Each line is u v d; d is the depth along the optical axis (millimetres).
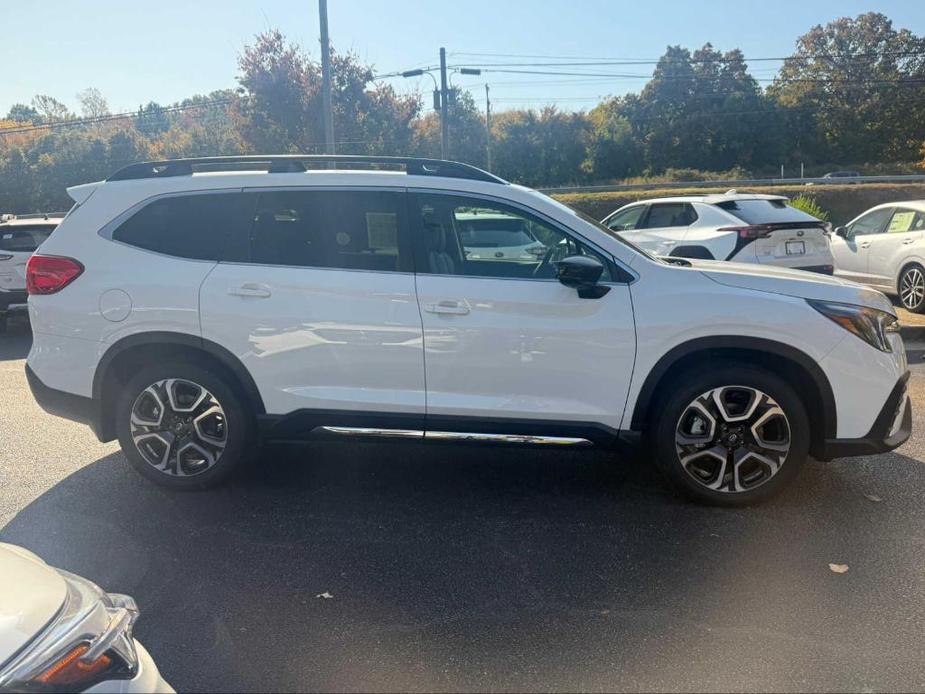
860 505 4531
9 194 43094
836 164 73562
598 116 79312
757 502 4457
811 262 10320
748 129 73125
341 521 4391
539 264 4477
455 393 4465
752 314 4250
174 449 4723
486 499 4699
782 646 3137
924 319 10328
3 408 7008
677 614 3387
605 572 3775
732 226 10328
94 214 4738
